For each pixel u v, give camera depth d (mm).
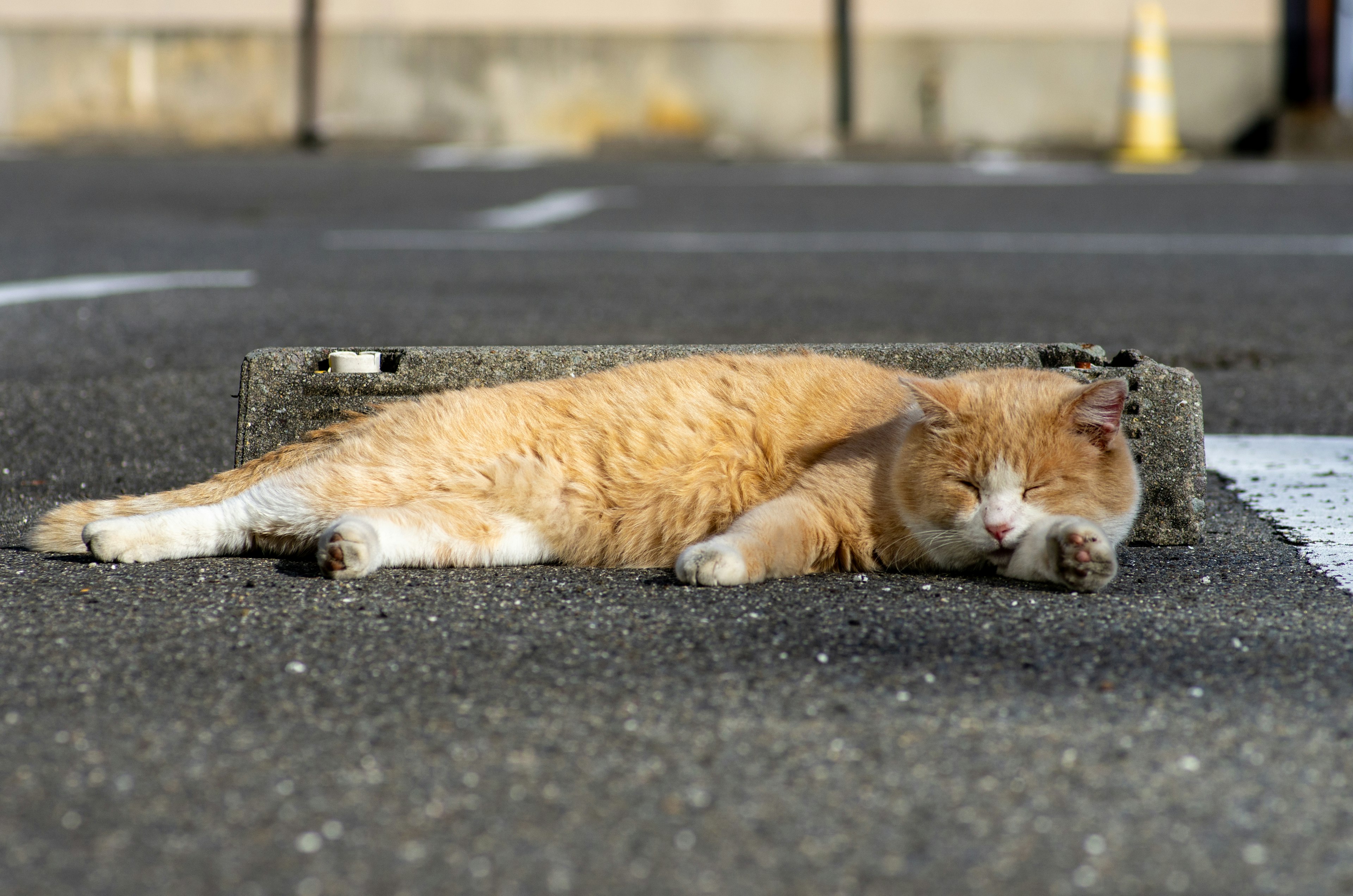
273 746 2465
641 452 3861
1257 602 3395
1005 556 3797
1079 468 3750
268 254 10211
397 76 20594
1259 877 2029
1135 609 3344
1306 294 8773
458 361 4367
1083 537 3475
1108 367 4223
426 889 2004
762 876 2043
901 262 10180
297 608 3307
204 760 2402
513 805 2254
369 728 2545
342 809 2236
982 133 20500
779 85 20547
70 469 5062
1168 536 4098
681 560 3596
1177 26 19938
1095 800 2260
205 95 20422
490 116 20703
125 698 2680
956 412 3748
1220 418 5910
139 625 3139
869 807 2244
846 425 3988
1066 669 2859
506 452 3875
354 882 2021
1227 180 15398
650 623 3213
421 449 3895
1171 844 2123
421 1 20422
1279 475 4918
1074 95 20359
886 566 3949
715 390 3971
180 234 11211
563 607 3357
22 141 19781
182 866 2062
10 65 20141
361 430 4043
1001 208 13391
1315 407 6039
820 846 2125
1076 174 16266
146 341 6855
